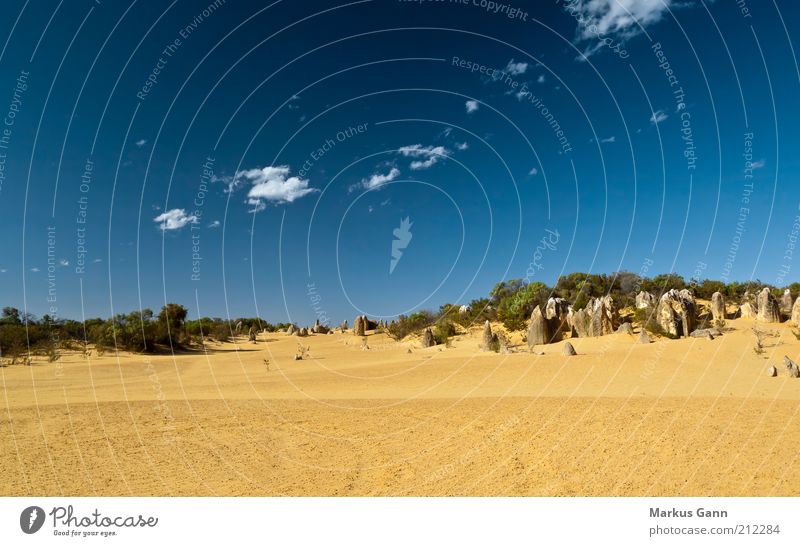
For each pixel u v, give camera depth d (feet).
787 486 32.86
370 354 164.86
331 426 55.26
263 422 57.57
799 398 61.72
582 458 40.34
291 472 40.32
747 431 45.39
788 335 118.21
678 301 135.44
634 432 46.32
